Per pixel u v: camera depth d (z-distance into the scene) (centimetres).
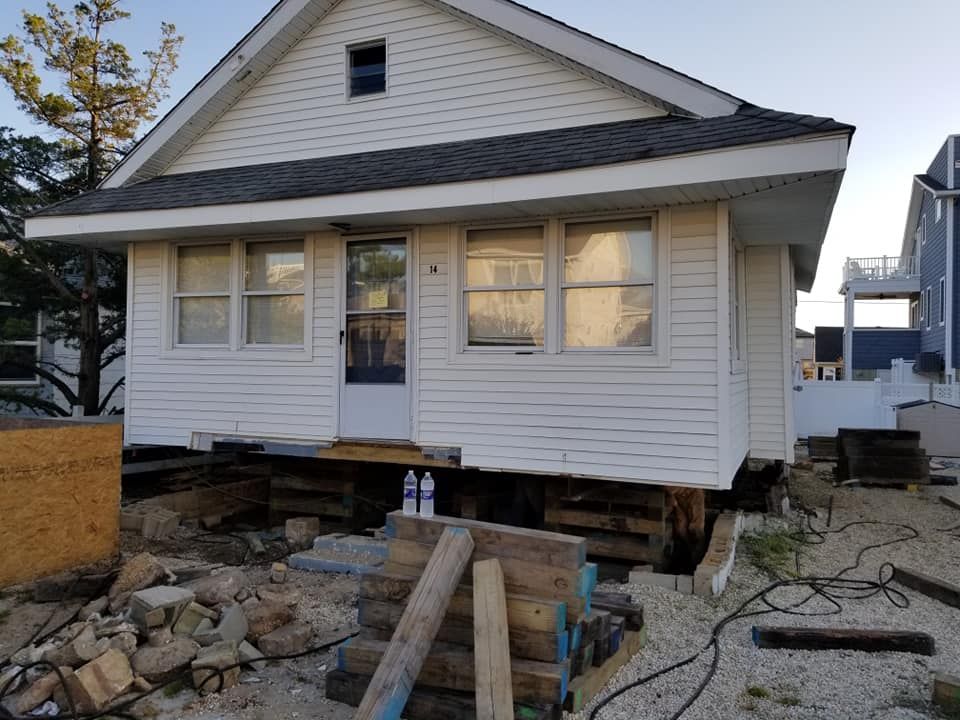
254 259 782
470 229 682
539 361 649
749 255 855
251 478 856
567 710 344
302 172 765
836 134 494
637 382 615
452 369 683
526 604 338
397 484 812
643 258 623
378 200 644
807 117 540
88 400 1161
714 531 652
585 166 566
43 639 417
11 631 444
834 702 369
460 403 679
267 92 852
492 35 746
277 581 527
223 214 709
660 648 437
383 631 369
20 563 540
